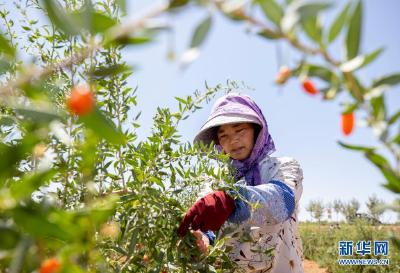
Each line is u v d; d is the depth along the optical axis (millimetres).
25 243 500
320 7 452
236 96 2658
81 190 1229
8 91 528
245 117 2486
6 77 921
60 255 529
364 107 547
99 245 1246
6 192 511
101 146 1359
